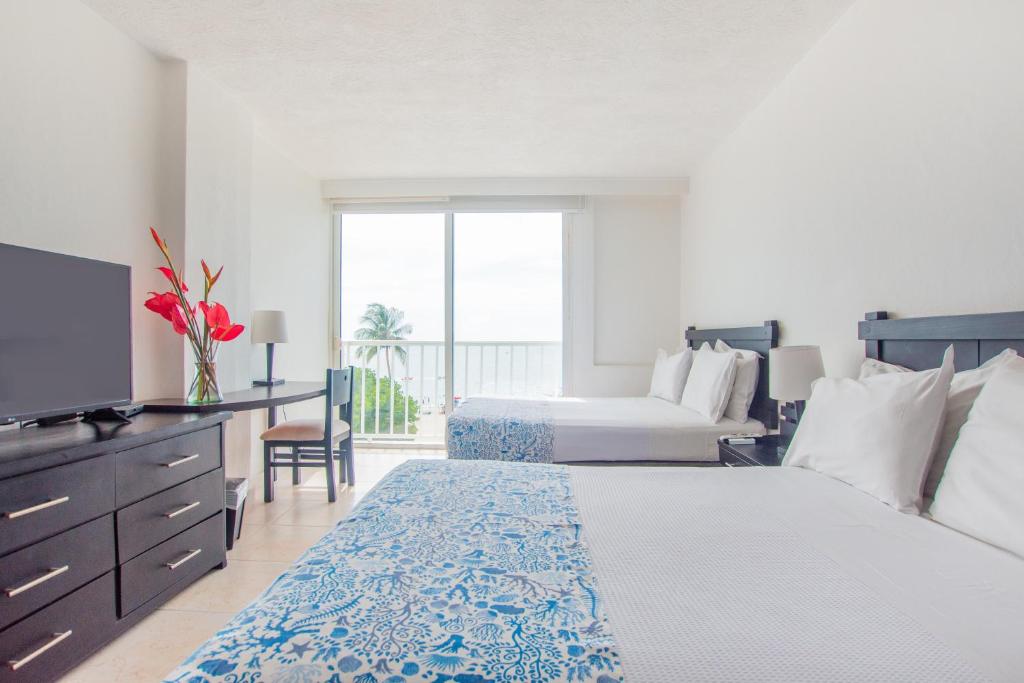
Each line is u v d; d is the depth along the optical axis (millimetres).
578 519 1312
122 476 1736
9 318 1594
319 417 4590
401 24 2336
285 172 4035
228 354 3033
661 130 3531
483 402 3637
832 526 1254
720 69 2723
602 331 4852
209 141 2826
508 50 2547
